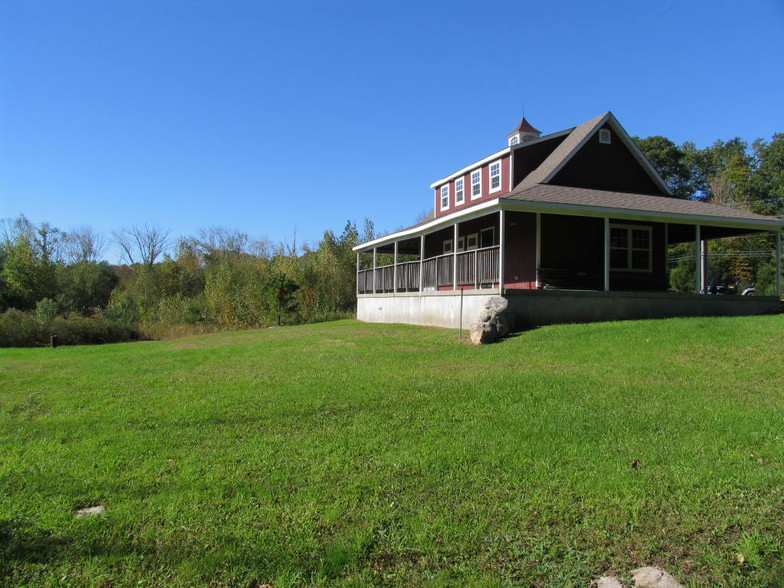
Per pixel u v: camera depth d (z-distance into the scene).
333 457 4.90
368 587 2.97
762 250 33.62
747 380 7.16
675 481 4.12
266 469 4.67
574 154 16.92
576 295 13.59
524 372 8.24
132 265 47.34
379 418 6.12
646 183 18.36
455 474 4.40
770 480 4.07
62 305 34.34
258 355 12.04
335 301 31.67
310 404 6.87
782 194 37.22
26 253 34.22
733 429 5.22
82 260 46.38
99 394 8.13
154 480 4.50
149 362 11.80
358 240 35.06
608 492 3.97
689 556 3.17
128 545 3.44
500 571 3.08
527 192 14.63
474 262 14.88
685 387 6.93
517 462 4.59
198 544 3.44
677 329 10.76
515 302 13.09
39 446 5.55
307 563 3.21
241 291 28.44
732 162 42.69
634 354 9.05
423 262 18.00
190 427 6.07
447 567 3.14
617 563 3.12
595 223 16.72
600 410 6.04
